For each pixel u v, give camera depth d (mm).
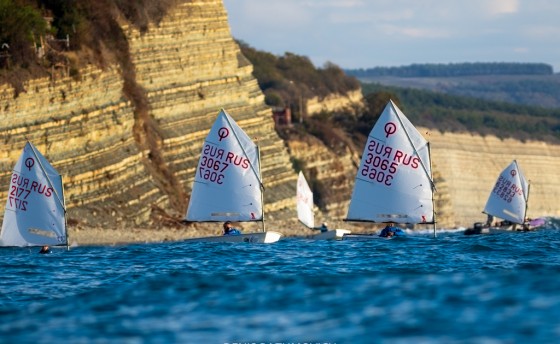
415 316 108500
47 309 124688
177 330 107562
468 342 96000
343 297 122062
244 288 133375
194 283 140000
